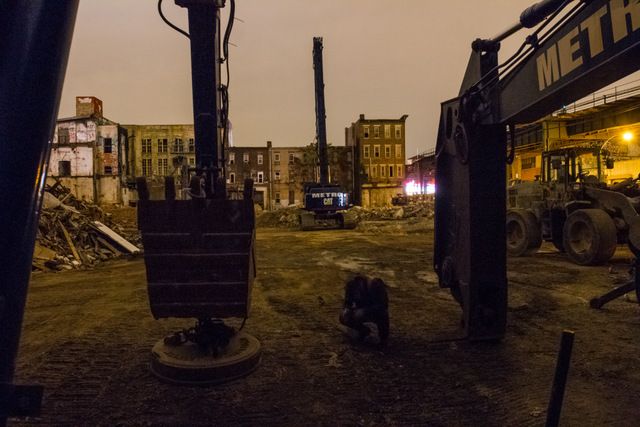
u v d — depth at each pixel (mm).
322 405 3475
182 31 4035
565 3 3047
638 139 24797
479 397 3594
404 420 3227
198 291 3748
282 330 5602
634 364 4281
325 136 27781
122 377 4066
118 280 9703
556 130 29469
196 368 3844
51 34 1016
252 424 3186
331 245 16719
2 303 1001
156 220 3627
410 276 9539
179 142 56594
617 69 2814
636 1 2521
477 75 4582
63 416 3301
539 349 4738
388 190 64562
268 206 63312
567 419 3229
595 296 7133
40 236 12203
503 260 4918
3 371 1031
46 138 1049
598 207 10227
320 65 27578
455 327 5609
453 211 5379
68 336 5426
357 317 4859
